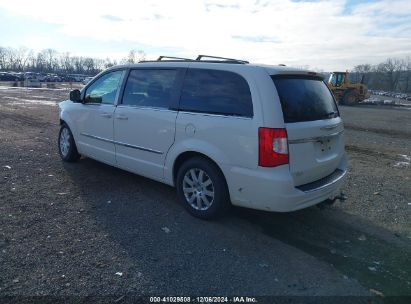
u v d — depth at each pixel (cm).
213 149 430
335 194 479
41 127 1125
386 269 371
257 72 412
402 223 488
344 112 2328
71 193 534
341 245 417
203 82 456
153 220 455
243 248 397
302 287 332
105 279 328
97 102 605
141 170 534
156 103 503
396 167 802
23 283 315
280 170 391
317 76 475
